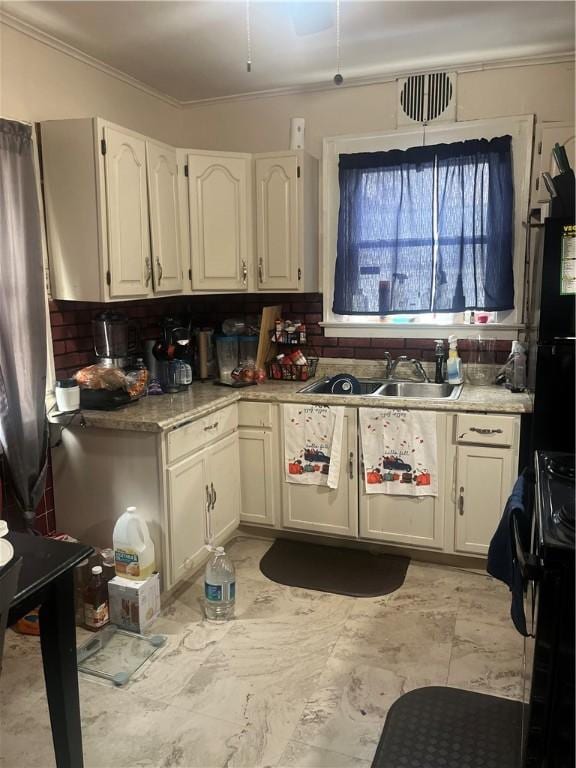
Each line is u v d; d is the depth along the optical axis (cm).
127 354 314
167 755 184
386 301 339
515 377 302
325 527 312
